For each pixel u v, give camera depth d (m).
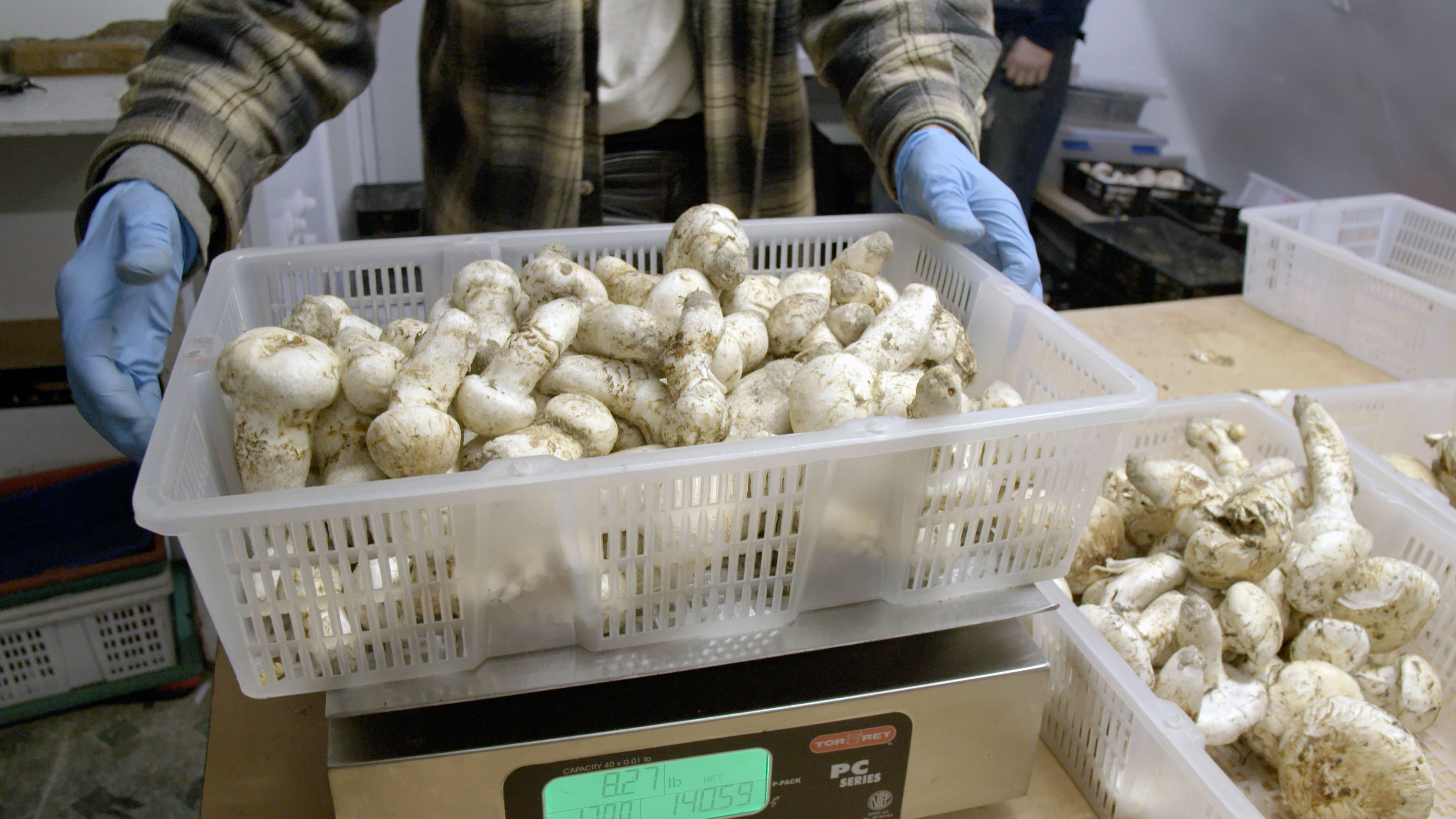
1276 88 2.10
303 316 0.79
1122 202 2.31
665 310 0.80
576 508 0.58
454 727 0.61
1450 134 1.71
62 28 1.61
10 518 1.58
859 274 0.87
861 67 1.14
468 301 0.82
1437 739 0.86
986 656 0.69
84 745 1.57
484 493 0.55
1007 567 0.72
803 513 0.64
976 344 0.94
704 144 1.36
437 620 0.62
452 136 1.29
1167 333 1.62
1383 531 0.96
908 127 1.07
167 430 0.60
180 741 1.59
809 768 0.67
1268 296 1.69
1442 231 1.69
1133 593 0.87
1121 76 2.53
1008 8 1.88
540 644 0.64
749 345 0.81
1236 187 2.45
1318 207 1.73
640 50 1.24
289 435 0.66
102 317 0.80
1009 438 0.65
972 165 1.05
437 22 1.27
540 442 0.67
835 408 0.67
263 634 0.57
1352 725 0.71
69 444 1.68
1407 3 1.59
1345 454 0.95
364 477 0.68
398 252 0.93
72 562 1.56
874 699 0.65
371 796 0.60
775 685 0.66
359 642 0.59
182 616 1.65
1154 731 0.68
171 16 0.92
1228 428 1.06
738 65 1.23
